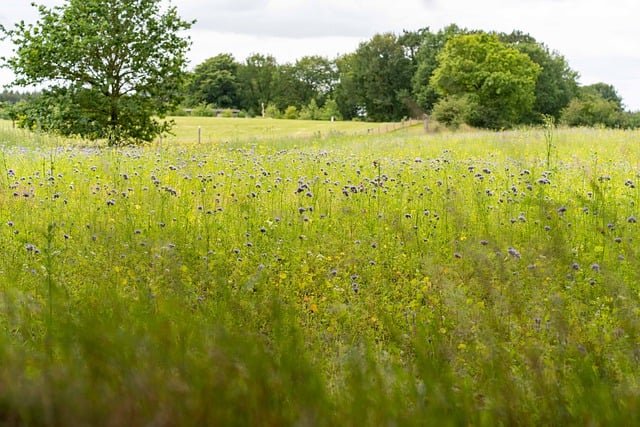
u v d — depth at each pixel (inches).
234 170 462.6
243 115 4394.7
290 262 238.5
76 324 105.5
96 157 535.2
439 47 3405.5
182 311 114.9
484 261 191.9
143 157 554.3
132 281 199.8
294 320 128.3
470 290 190.9
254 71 5068.9
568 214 299.3
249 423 86.7
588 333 162.9
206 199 343.0
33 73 978.7
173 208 314.0
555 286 187.0
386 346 166.7
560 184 406.3
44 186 369.4
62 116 960.3
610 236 239.3
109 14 1003.9
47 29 984.3
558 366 117.4
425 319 177.5
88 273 210.5
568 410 98.7
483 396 104.1
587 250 251.0
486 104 2518.5
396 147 753.0
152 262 215.6
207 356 95.1
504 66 2600.9
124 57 1019.9
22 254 233.8
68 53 969.5
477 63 2618.1
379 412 90.3
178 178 416.2
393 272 236.8
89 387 88.7
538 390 104.7
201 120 2783.0
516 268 203.5
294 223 295.1
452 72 2596.0
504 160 559.2
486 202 338.3
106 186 372.2
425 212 293.9
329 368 144.2
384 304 199.6
